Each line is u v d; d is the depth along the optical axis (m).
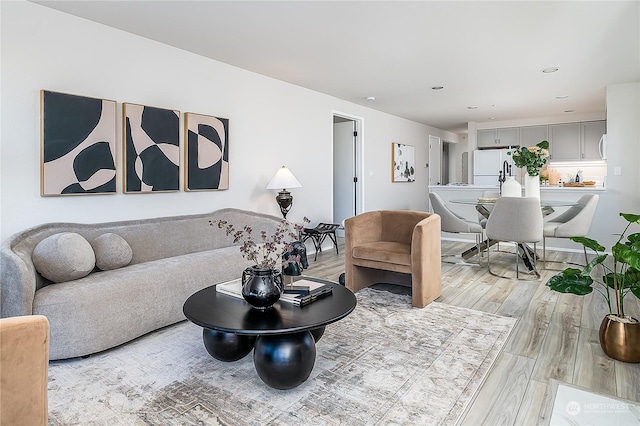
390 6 2.81
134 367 2.24
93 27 3.10
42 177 2.82
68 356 2.26
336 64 4.18
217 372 2.18
